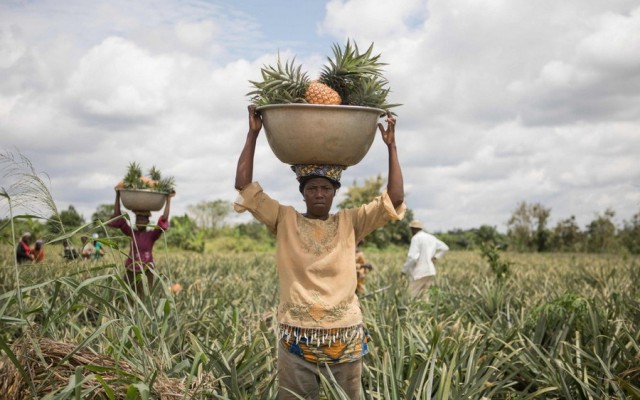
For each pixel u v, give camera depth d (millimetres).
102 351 4418
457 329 5566
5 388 3555
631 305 7094
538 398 5090
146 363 3934
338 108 3484
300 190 3803
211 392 3873
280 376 3672
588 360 5461
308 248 3619
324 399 4270
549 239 45344
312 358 3561
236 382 4215
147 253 7945
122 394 3553
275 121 3598
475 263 25172
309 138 3523
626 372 4734
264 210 3693
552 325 6457
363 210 3805
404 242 48406
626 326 6129
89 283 3529
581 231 45281
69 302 3914
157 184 8156
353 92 3883
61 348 3771
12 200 3424
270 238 54094
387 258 28516
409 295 9430
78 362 3754
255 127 3760
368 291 11477
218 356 4551
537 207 46344
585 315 6367
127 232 8062
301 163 3680
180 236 40062
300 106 3479
